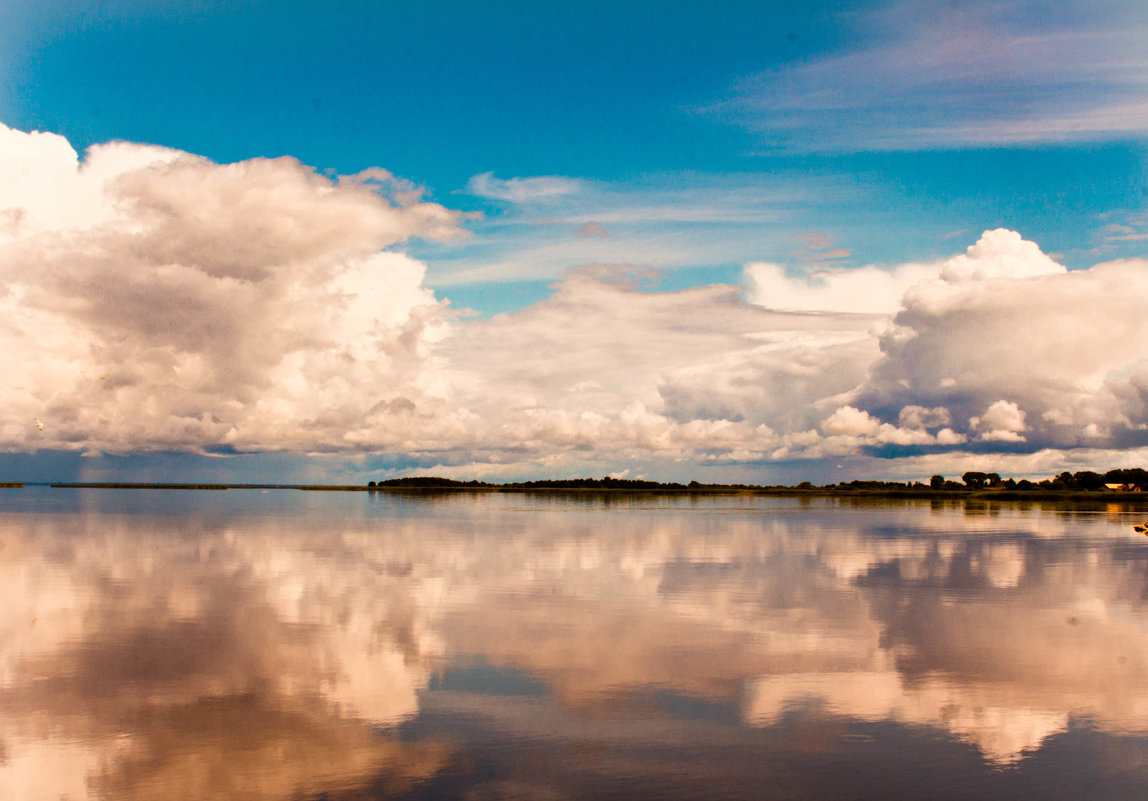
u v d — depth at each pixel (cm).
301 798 1376
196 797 1380
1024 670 2133
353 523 7606
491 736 1653
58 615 2778
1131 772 1501
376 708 1809
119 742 1609
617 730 1691
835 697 1908
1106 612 2922
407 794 1394
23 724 1703
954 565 4297
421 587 3425
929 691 1956
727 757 1555
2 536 5828
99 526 6931
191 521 7744
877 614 2850
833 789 1426
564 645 2364
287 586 3441
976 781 1459
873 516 9631
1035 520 8981
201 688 1945
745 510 11369
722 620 2727
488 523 7706
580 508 11888
